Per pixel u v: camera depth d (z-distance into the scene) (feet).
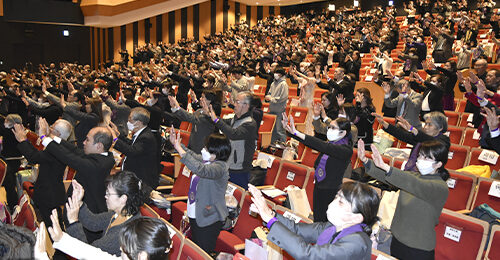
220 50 63.00
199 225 12.17
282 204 16.90
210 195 12.19
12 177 19.43
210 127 18.89
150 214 12.07
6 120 19.65
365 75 41.01
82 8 68.85
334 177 13.42
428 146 9.64
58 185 14.79
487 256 11.33
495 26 44.78
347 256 6.60
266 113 29.09
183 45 78.43
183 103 31.24
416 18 64.13
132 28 82.28
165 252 7.07
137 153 15.06
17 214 13.56
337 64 45.55
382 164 9.31
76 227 9.28
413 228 9.82
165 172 24.20
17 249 5.88
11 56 76.38
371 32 55.36
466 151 20.02
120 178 9.20
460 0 61.82
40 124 12.73
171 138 11.65
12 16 64.64
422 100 21.97
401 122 13.58
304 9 98.84
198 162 11.43
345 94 25.99
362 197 6.92
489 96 19.49
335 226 7.36
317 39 60.70
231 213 14.14
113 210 9.75
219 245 13.01
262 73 35.37
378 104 34.63
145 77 32.22
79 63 83.10
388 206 13.14
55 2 67.15
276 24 82.43
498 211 14.66
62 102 26.43
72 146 12.91
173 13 87.35
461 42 44.19
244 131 15.17
